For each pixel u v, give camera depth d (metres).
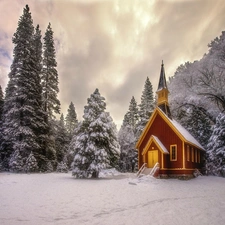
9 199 9.86
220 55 34.22
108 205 9.13
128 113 56.84
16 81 29.05
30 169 25.92
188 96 35.75
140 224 6.46
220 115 27.47
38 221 6.62
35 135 28.84
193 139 28.09
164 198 11.12
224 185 17.41
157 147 24.09
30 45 32.09
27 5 32.41
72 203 9.34
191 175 24.02
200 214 7.70
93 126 22.56
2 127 30.12
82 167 21.91
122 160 43.03
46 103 34.09
